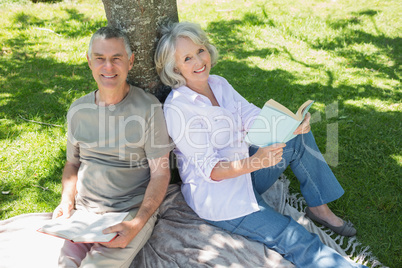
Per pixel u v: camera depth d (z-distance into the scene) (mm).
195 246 2449
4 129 3832
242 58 5547
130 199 2488
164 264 2389
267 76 5043
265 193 3076
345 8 7418
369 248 2654
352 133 3879
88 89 4641
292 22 6773
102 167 2457
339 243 2711
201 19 7062
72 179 2623
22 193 3121
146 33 2605
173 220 2689
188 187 2604
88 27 6625
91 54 2303
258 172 2691
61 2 8227
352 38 6145
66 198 2525
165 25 2693
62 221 2340
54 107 4234
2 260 2369
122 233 2172
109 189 2463
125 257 2236
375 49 5781
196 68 2484
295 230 2367
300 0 7961
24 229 2615
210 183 2467
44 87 4648
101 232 2160
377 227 2830
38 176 3285
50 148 3596
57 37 6199
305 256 2311
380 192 3139
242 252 2367
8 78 4832
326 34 6277
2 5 7566
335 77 5000
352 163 3492
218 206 2438
